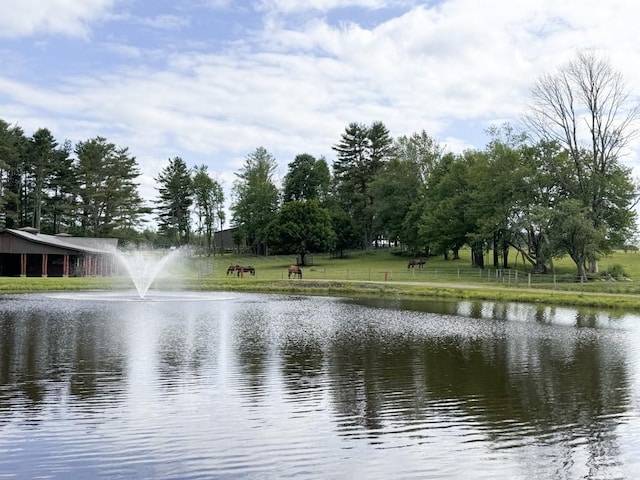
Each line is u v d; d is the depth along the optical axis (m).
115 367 17.50
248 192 101.56
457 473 10.16
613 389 15.69
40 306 35.19
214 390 15.02
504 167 61.00
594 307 37.97
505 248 67.19
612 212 57.41
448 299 44.06
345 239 94.69
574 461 10.73
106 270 70.19
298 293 50.09
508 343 23.00
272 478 9.85
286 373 17.06
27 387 15.11
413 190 87.81
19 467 10.16
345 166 106.38
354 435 11.87
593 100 58.06
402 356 19.92
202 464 10.36
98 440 11.41
